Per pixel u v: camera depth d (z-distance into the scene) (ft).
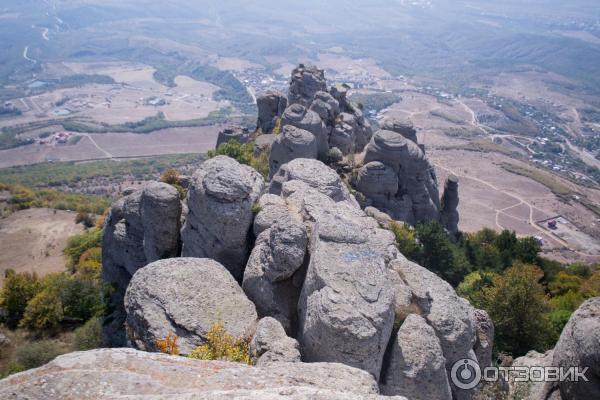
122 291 136.87
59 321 143.84
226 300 81.92
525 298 118.01
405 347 71.36
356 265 75.61
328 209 97.86
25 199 382.22
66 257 262.26
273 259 83.46
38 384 47.39
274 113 310.45
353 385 56.13
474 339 80.89
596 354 64.23
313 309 71.72
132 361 52.75
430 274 86.17
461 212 445.37
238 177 99.35
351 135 245.65
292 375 56.18
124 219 134.31
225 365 54.75
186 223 106.73
